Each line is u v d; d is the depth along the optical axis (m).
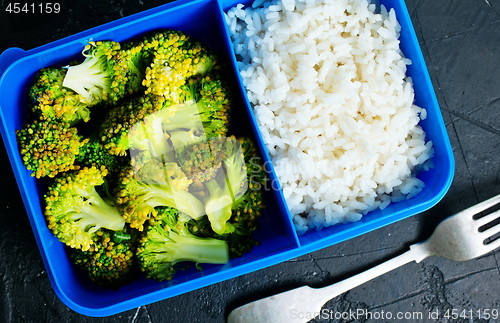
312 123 1.28
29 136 1.15
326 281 1.52
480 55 1.54
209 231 1.33
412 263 1.55
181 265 1.34
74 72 1.19
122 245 1.24
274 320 1.44
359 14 1.27
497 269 1.55
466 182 1.54
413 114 1.30
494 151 1.55
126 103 1.19
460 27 1.53
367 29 1.29
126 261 1.26
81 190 1.19
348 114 1.28
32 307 1.47
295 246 1.19
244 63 1.34
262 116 1.25
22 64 1.17
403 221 1.54
